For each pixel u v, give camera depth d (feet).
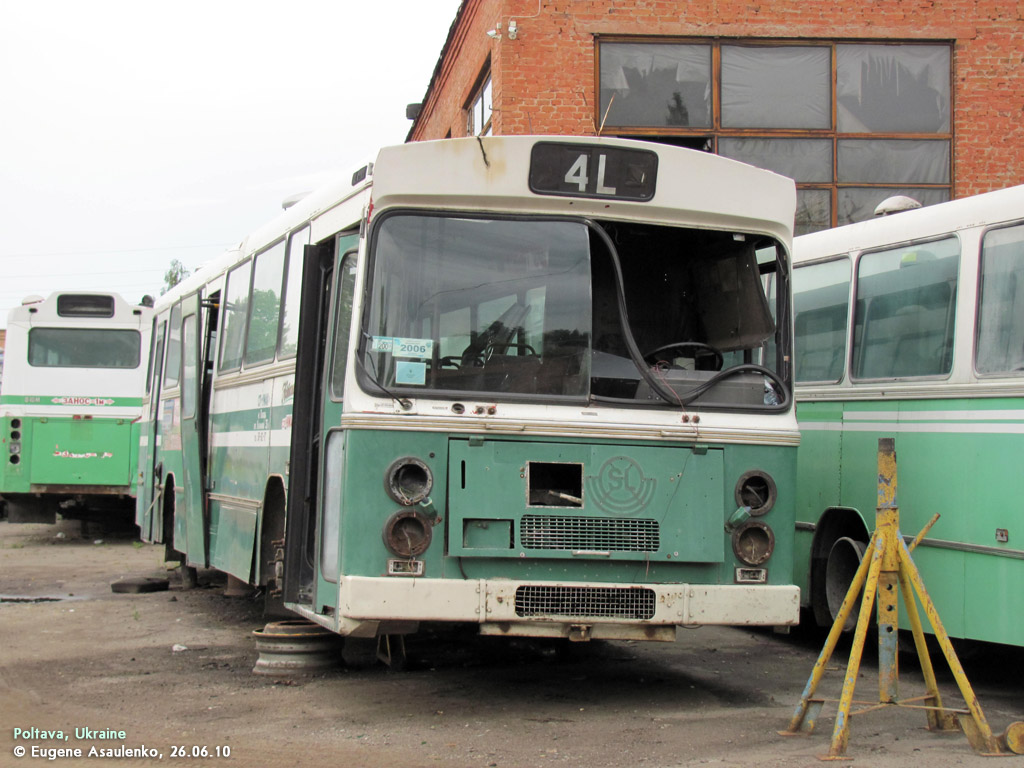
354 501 21.77
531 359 22.85
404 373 22.29
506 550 21.90
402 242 22.80
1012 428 24.86
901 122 52.16
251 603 40.09
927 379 27.50
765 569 23.40
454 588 21.59
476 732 21.57
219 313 38.29
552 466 22.43
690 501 22.99
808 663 29.91
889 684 20.74
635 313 25.16
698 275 25.75
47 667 28.27
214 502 36.81
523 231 23.34
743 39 51.44
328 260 26.94
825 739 20.99
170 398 44.62
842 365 30.81
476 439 22.17
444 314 22.70
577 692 25.52
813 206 51.75
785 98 51.78
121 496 69.62
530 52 50.42
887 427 28.78
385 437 21.95
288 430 28.04
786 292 24.70
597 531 22.36
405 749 20.27
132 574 49.32
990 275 26.03
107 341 68.18
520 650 31.09
